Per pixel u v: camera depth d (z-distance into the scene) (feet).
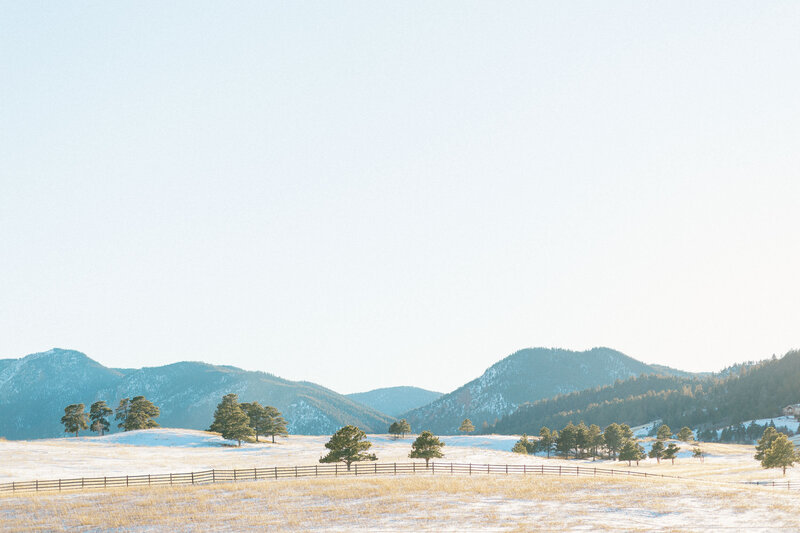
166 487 200.54
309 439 594.24
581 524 147.33
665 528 142.20
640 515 155.84
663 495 178.29
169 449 397.19
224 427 481.05
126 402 593.42
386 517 157.07
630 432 572.10
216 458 349.41
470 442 580.71
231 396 564.71
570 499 175.01
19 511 167.94
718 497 173.78
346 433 269.23
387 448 442.09
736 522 146.72
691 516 153.17
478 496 180.14
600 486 194.08
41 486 220.64
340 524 151.23
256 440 517.14
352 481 206.90
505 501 173.58
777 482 286.66
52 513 165.48
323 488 192.34
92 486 219.41
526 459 380.37
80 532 149.69
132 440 457.27
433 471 251.80
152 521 156.35
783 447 332.39
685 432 647.97
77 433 578.66
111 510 167.63
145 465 309.22
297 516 159.02
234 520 156.15
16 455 323.78
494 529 144.46
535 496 179.22
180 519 157.38
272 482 207.92
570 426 541.34
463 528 145.89
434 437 302.25
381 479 211.41
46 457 322.55
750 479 305.12
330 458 263.90
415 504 170.09
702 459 477.77
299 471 259.60
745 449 570.05
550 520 151.74
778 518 149.07
